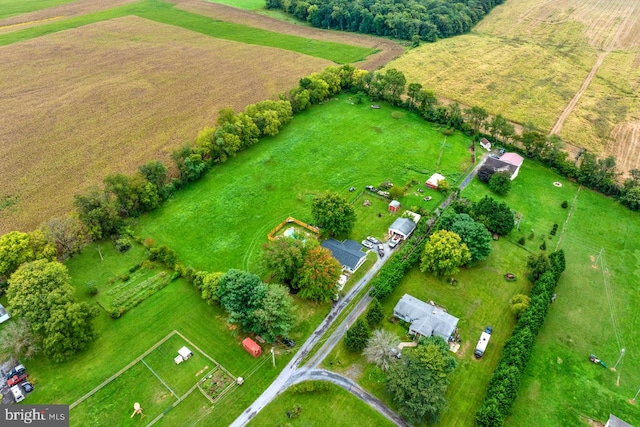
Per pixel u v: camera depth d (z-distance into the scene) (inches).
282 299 2984.7
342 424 2544.3
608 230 4030.5
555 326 3149.6
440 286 3440.0
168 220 4035.4
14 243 3272.6
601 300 3356.3
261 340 3016.7
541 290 3181.6
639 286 3476.9
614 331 3132.4
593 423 2593.5
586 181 4562.0
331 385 2733.8
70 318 2815.0
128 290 3348.9
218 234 3902.6
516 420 2583.7
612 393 2748.5
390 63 7568.9
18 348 2723.9
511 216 3865.7
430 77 7057.1
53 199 4215.1
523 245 3821.4
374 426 2534.5
